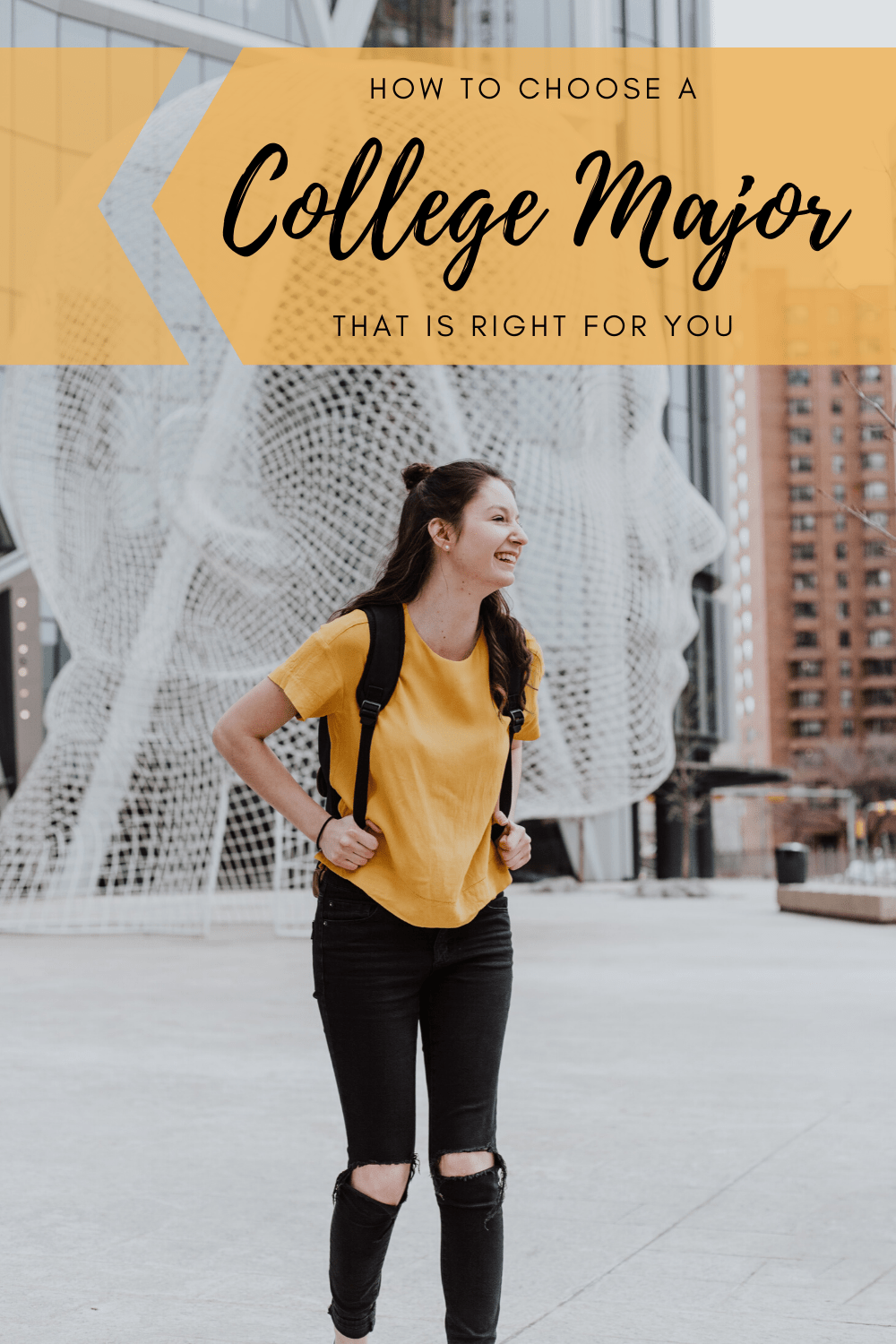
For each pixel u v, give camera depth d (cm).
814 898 2075
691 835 4169
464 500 239
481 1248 230
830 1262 350
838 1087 611
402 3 3675
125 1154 491
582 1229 384
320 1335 299
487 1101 235
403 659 239
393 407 1719
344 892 234
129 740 1859
